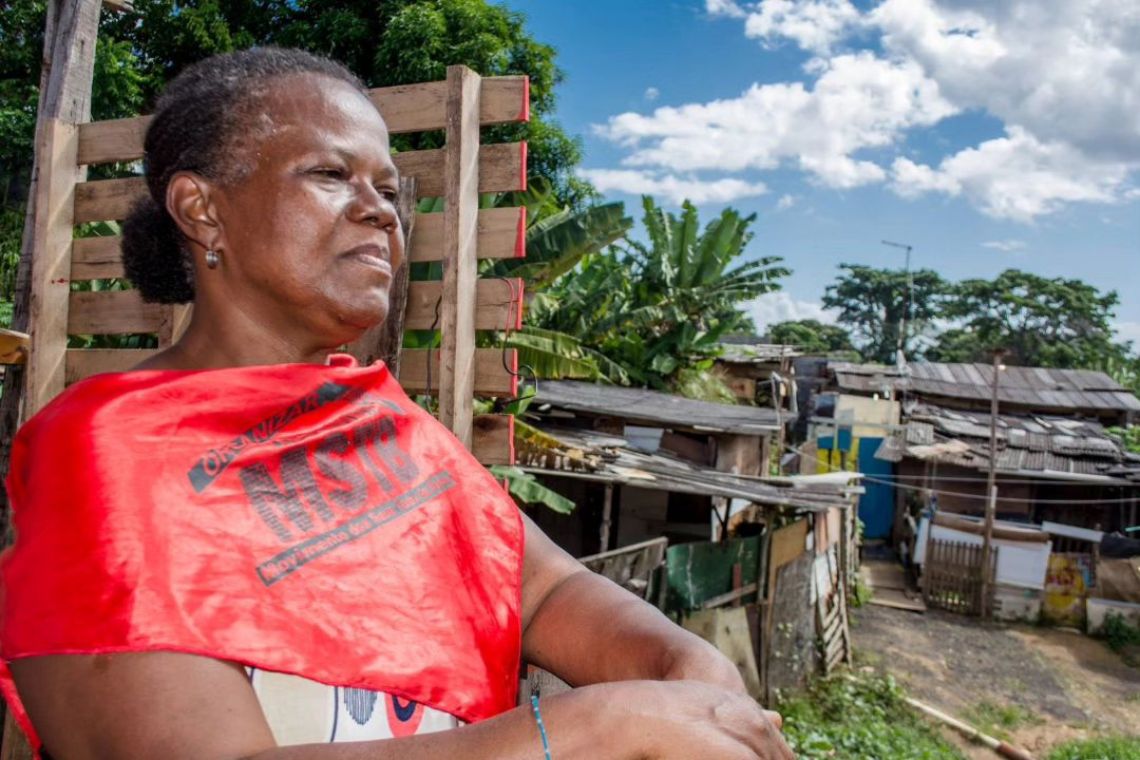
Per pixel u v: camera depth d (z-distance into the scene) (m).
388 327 2.75
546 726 0.70
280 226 0.91
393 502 0.91
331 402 0.91
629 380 14.98
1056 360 49.28
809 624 11.20
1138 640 14.11
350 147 0.95
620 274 14.59
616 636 1.04
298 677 0.77
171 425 0.79
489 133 12.47
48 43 3.32
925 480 18.97
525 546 1.14
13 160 11.34
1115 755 9.61
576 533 12.73
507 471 7.15
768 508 10.18
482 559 0.99
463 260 2.72
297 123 0.93
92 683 0.67
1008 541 15.52
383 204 0.97
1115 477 17.09
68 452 0.75
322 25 12.78
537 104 13.62
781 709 9.97
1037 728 10.78
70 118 3.29
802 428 25.69
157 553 0.72
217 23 12.52
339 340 0.97
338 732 0.78
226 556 0.75
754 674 9.45
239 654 0.71
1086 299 50.56
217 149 0.93
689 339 15.39
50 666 0.69
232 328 0.94
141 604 0.69
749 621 9.98
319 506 0.84
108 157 3.17
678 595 8.55
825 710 10.25
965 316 54.28
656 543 8.32
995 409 15.71
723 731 0.74
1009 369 22.86
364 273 0.94
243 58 0.98
